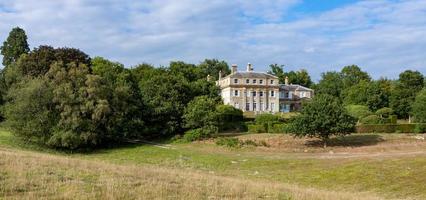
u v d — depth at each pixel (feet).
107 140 249.55
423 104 283.79
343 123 222.69
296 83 608.60
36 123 227.40
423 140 235.81
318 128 222.89
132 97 267.39
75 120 226.58
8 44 394.32
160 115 267.18
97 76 246.47
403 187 132.05
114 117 244.42
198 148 230.27
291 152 213.87
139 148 232.73
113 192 70.18
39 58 303.68
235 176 142.72
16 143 228.22
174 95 277.23
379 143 228.84
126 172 92.43
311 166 171.63
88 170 90.94
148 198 68.69
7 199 62.49
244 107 418.31
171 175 95.81
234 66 441.68
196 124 257.14
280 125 265.75
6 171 81.20
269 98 426.10
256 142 234.38
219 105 306.76
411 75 435.94
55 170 87.30
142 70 352.90
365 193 123.24
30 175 79.77
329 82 552.00
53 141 222.69
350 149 215.72
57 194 67.46
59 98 230.68
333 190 125.49
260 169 170.60
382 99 386.73
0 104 297.53
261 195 79.41
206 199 71.46
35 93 230.68
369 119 280.10
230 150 221.66
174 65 440.04
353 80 572.51
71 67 262.06
